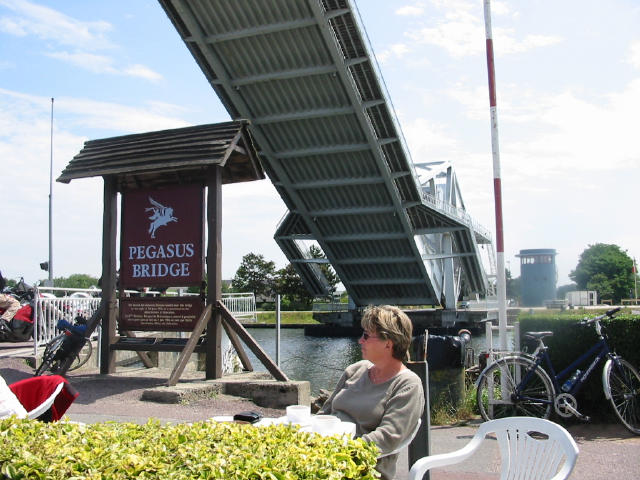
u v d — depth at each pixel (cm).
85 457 233
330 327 4853
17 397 445
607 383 675
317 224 3722
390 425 333
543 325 782
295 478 216
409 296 4447
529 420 328
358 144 2917
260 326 5494
